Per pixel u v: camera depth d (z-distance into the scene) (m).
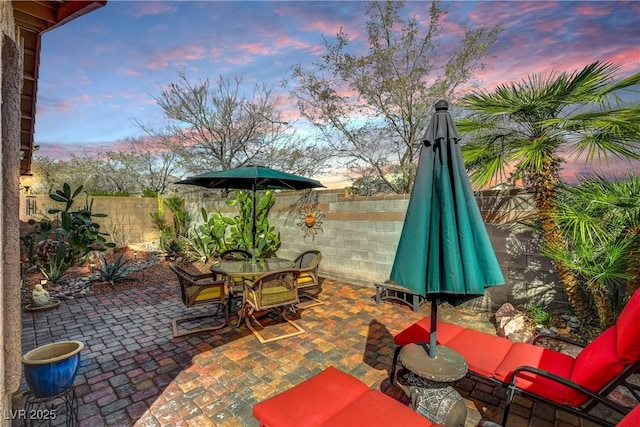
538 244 4.45
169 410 2.67
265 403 1.97
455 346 2.78
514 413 2.64
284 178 4.65
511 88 4.03
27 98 3.94
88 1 1.86
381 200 6.12
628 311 2.08
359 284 6.52
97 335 4.17
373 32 7.09
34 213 8.72
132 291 6.25
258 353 3.65
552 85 3.75
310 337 4.07
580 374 2.16
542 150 3.53
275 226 8.16
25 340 4.04
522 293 4.60
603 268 3.27
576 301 3.79
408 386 2.36
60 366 2.36
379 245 6.18
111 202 10.34
